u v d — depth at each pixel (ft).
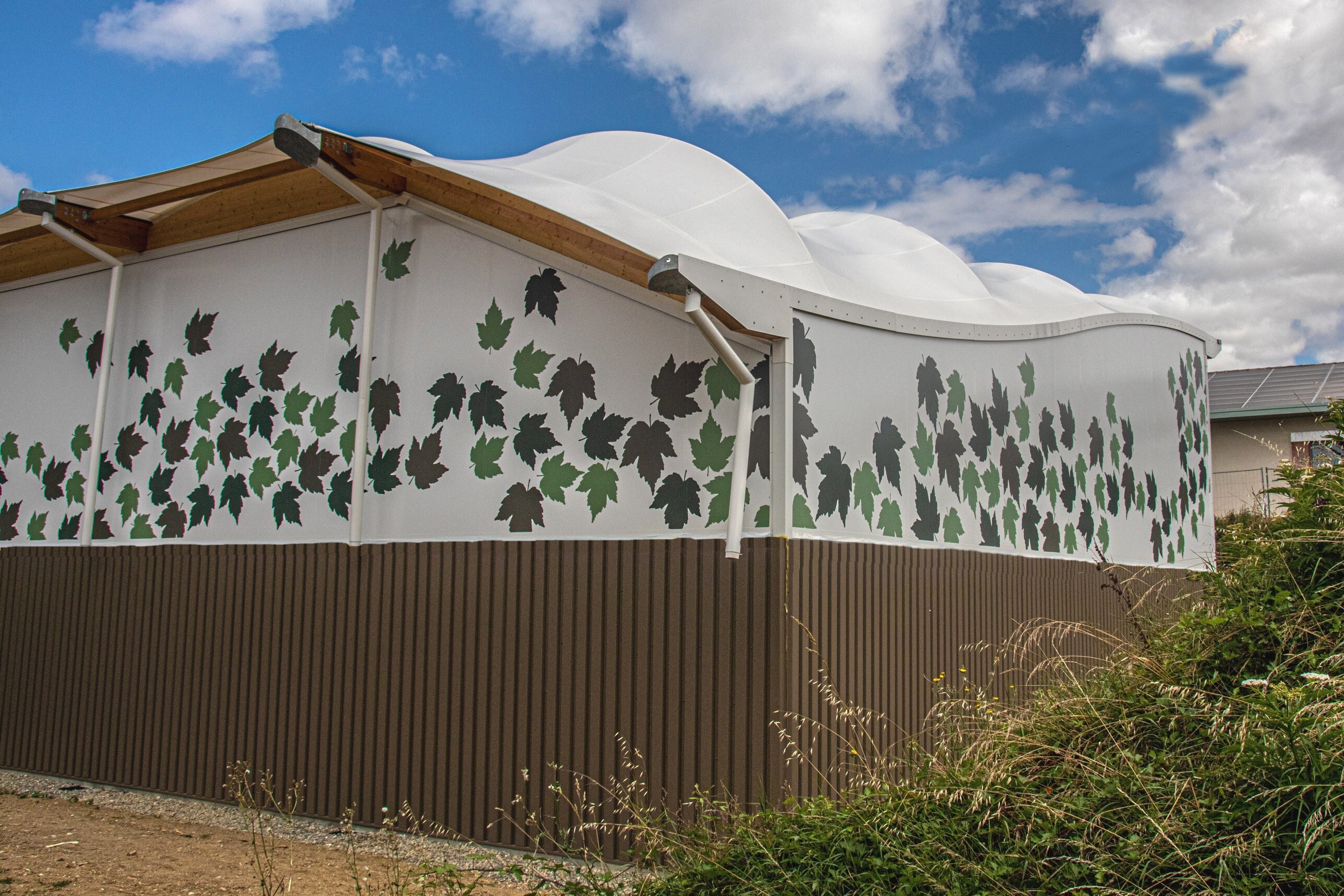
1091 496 26.91
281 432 22.49
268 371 22.88
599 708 17.52
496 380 19.56
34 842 17.83
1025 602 23.26
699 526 17.02
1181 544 32.04
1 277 28.58
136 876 15.84
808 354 17.43
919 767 15.39
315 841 18.86
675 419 17.48
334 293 22.06
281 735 21.42
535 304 19.25
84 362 26.45
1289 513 17.51
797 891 11.94
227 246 24.06
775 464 16.55
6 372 28.04
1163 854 11.00
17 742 25.94
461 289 20.21
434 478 20.08
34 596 26.32
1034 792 12.80
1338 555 16.15
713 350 17.26
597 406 18.33
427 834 19.11
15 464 27.40
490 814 18.45
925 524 20.13
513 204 16.69
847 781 16.94
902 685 18.72
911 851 11.97
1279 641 14.82
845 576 17.49
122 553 24.68
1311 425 57.41
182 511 23.90
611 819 17.08
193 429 23.97
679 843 14.52
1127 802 11.96
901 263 24.62
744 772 15.96
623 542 17.67
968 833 12.24
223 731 22.33
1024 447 23.98
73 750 24.84
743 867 12.91
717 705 16.35
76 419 26.32
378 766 19.97
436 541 19.89
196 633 23.11
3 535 27.40
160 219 25.17
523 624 18.57
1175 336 33.06
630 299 18.17
